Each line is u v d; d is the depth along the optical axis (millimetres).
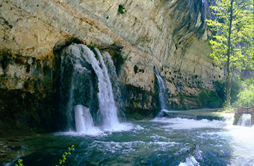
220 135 8758
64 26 9727
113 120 11375
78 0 9500
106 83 11391
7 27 7453
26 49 8266
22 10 7758
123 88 13852
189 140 7633
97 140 7230
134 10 12625
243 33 20906
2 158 4766
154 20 14922
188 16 18328
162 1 14375
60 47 10227
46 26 8938
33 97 8523
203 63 26438
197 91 24375
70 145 6312
